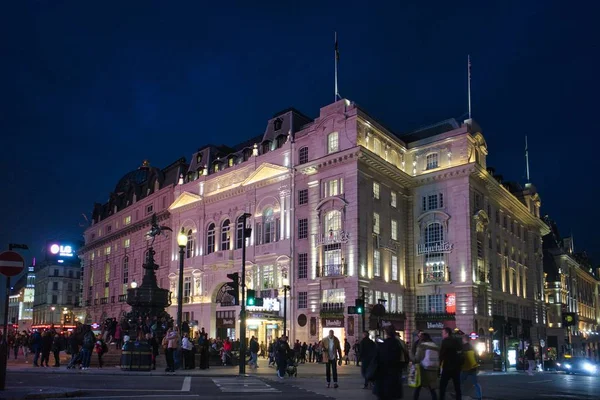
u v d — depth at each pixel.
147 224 75.75
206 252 62.38
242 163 59.84
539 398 18.67
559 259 93.31
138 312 37.19
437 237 52.16
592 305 119.12
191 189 66.31
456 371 13.79
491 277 55.00
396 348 11.39
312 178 51.25
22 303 140.00
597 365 51.47
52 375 23.81
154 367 29.67
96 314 87.88
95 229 96.06
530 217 69.94
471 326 47.94
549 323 88.75
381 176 51.25
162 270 69.75
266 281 54.16
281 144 56.66
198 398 16.08
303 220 51.97
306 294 50.06
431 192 53.34
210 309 59.81
